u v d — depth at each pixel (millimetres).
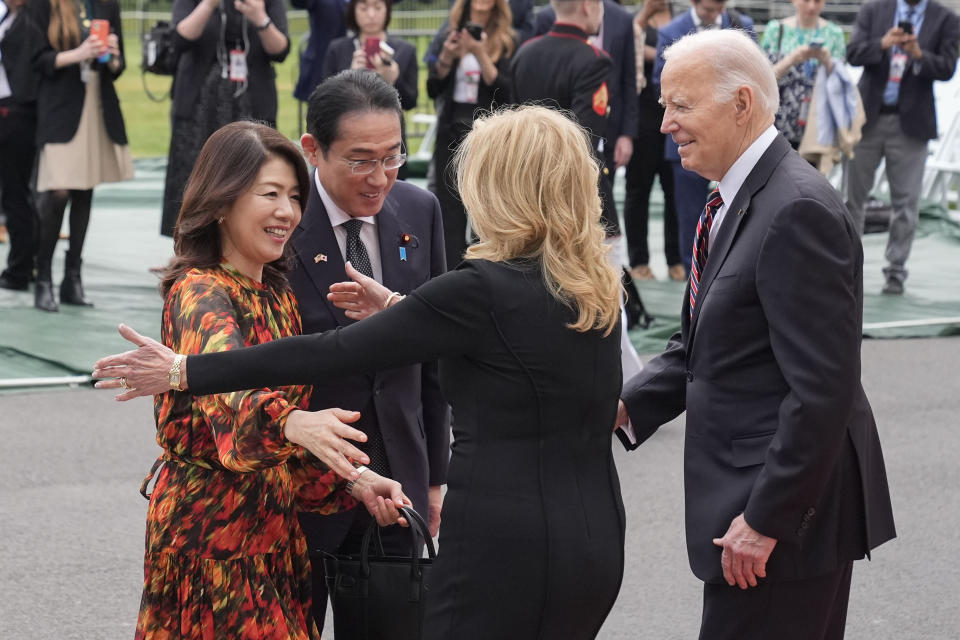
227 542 3213
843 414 3139
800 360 3135
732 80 3318
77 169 9445
